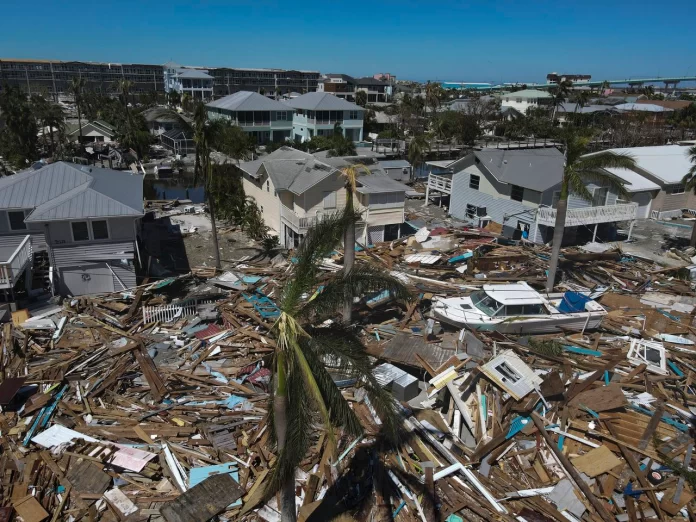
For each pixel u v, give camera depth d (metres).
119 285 25.97
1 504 12.21
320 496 12.72
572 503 12.51
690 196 43.47
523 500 12.70
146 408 16.12
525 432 14.78
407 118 93.06
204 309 22.98
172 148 75.44
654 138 71.75
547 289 25.53
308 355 9.64
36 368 18.23
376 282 11.24
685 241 36.28
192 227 37.56
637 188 40.34
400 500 12.66
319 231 10.73
